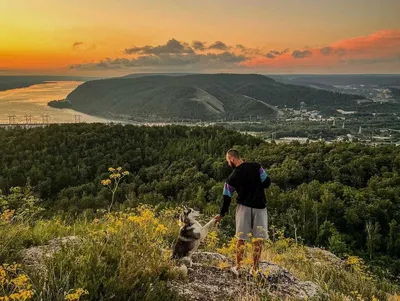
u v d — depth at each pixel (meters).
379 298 5.83
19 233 4.88
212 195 35.84
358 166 40.81
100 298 3.11
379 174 40.44
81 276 3.20
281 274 4.94
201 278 4.39
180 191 39.97
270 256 6.80
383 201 31.34
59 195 42.09
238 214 4.68
